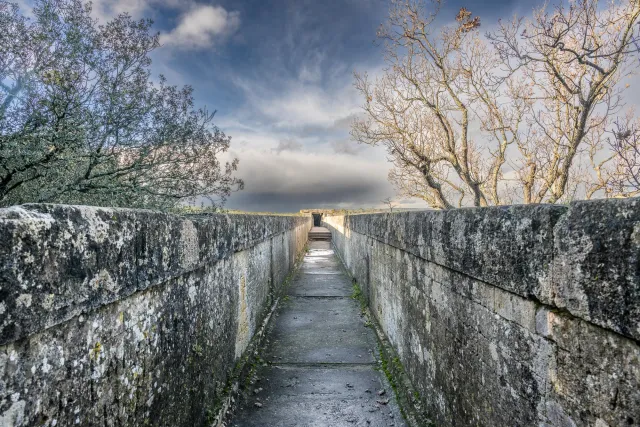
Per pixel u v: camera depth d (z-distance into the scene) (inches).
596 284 59.2
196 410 124.6
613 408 56.9
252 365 200.5
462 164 350.0
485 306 97.7
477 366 102.0
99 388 70.5
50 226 57.6
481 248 97.0
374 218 270.4
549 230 70.8
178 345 110.1
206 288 138.3
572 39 249.0
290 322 285.6
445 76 326.6
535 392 76.2
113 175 192.5
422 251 148.9
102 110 169.8
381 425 150.5
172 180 219.1
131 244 81.2
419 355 156.6
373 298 285.7
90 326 68.3
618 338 56.3
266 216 296.2
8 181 148.6
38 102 140.3
